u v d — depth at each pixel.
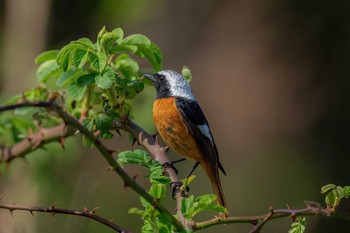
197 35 18.50
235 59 18.42
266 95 18.27
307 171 17.55
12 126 7.54
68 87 6.04
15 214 9.62
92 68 6.05
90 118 5.90
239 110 18.30
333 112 18.00
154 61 6.28
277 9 18.58
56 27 14.48
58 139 5.80
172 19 18.36
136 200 14.91
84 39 5.88
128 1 16.05
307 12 18.42
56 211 5.06
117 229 5.04
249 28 18.59
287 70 18.33
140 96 9.62
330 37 18.20
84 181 9.73
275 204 17.11
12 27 12.87
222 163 17.97
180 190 5.36
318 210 4.75
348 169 17.45
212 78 18.41
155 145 6.03
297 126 18.11
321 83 18.23
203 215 15.90
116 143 14.99
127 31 17.89
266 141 18.06
